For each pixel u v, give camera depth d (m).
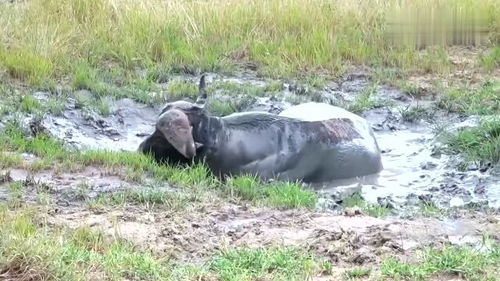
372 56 36.91
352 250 19.06
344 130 26.41
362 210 22.31
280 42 37.25
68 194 22.34
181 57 35.72
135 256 17.94
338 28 38.66
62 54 34.41
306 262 18.06
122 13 37.91
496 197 24.38
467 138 27.77
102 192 22.58
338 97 32.88
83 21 37.56
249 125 25.38
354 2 40.44
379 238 19.56
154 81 34.25
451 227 21.12
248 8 38.91
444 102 32.12
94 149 26.48
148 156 25.33
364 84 34.59
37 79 32.16
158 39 36.38
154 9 38.19
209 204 22.17
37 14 37.03
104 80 33.47
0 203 21.06
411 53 36.94
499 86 33.59
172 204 21.89
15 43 34.59
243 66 35.97
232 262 18.14
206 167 24.92
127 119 30.58
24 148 26.11
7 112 29.02
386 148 28.91
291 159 25.41
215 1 39.53
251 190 23.25
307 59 36.09
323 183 25.89
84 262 17.47
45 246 17.39
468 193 24.70
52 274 16.66
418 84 34.38
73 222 20.36
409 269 17.75
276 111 31.12
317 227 20.69
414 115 31.20
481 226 21.17
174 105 24.89
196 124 24.73
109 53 35.56
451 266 17.94
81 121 29.66
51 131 28.27
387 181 26.03
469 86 34.12
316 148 25.73
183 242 19.47
